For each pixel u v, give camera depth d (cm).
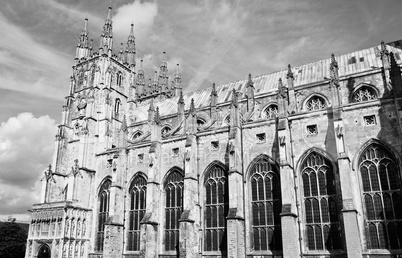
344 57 9238
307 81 9012
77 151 11075
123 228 8588
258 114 8906
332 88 6538
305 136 6681
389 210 5691
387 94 7469
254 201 6919
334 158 6278
